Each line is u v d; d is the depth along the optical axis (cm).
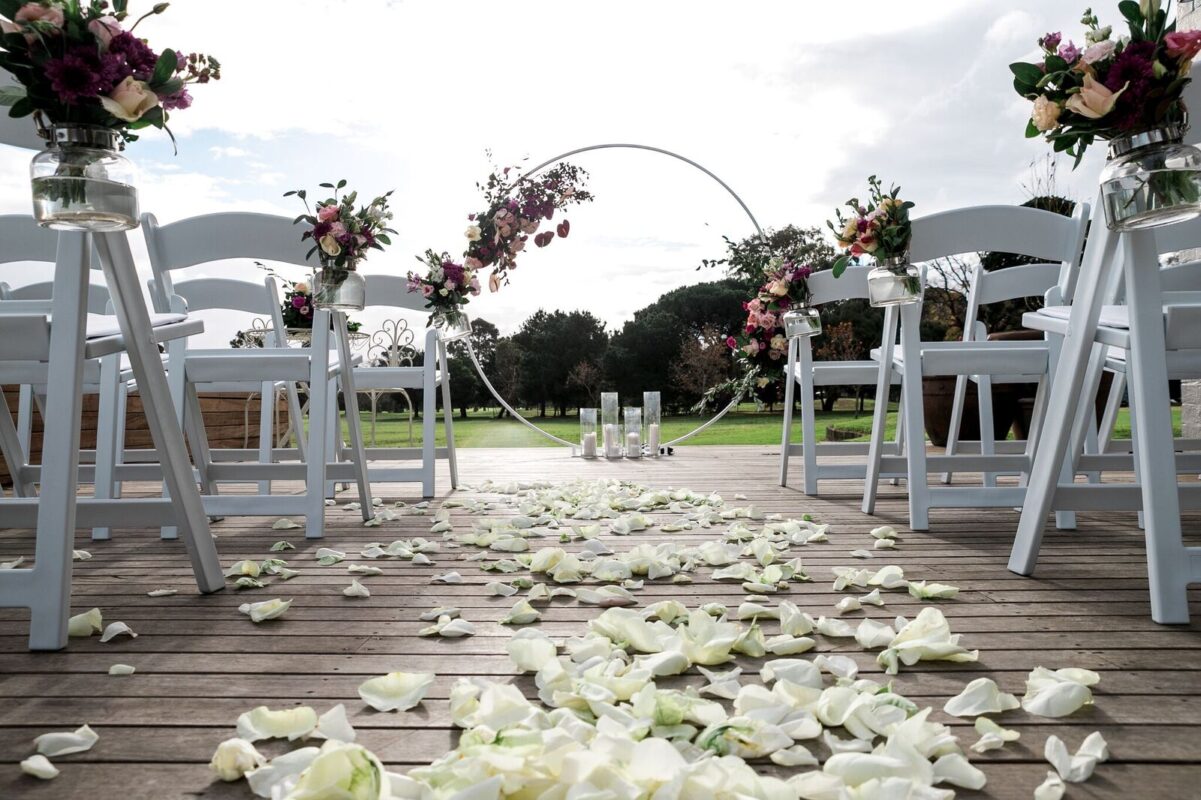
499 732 71
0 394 225
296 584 172
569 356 1031
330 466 260
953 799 73
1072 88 131
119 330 152
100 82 119
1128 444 325
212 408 503
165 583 174
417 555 193
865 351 852
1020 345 265
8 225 196
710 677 104
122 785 80
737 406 596
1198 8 436
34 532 250
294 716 90
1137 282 137
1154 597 135
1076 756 81
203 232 230
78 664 118
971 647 122
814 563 186
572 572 168
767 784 68
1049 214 224
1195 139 154
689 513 266
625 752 71
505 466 478
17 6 118
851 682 101
